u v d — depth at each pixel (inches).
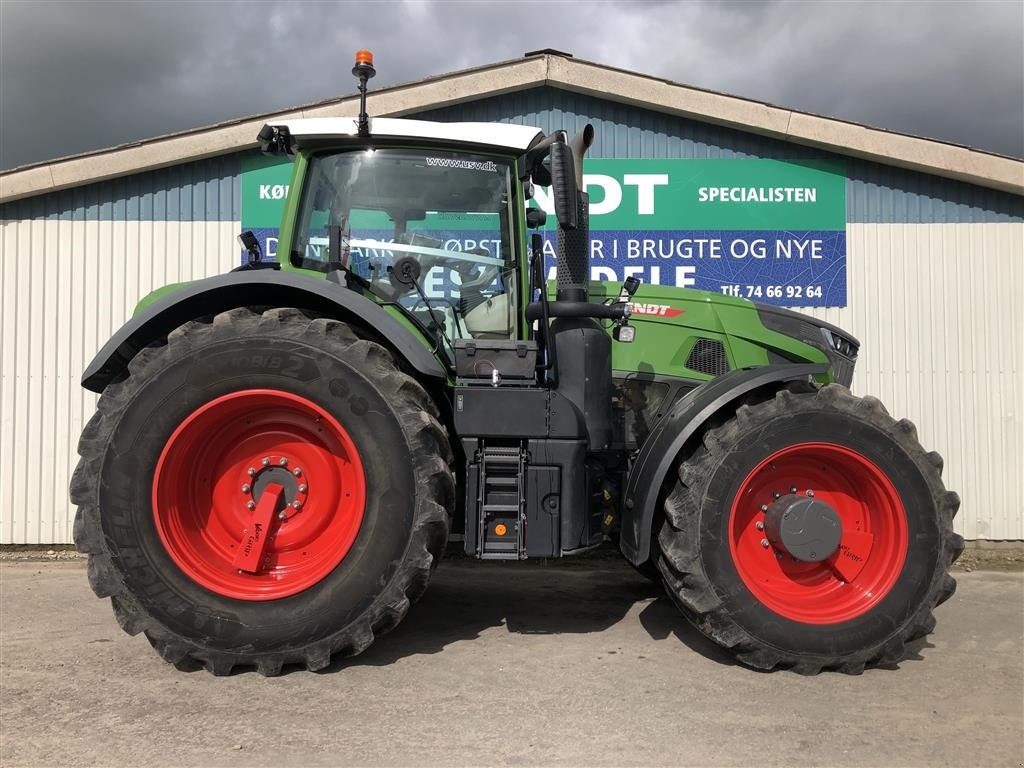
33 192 232.4
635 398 154.3
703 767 87.1
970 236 241.4
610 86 236.5
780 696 109.3
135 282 238.8
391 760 87.7
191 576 113.7
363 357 116.6
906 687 114.0
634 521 127.1
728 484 119.7
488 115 242.4
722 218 242.1
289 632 112.4
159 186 239.6
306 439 121.4
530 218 147.2
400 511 114.3
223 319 117.5
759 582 123.4
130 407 115.3
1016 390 239.5
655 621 150.2
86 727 96.4
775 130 235.1
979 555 234.2
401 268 129.0
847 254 241.4
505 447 126.2
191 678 113.5
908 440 123.0
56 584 186.9
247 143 234.7
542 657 125.6
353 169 137.7
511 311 138.2
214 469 121.9
